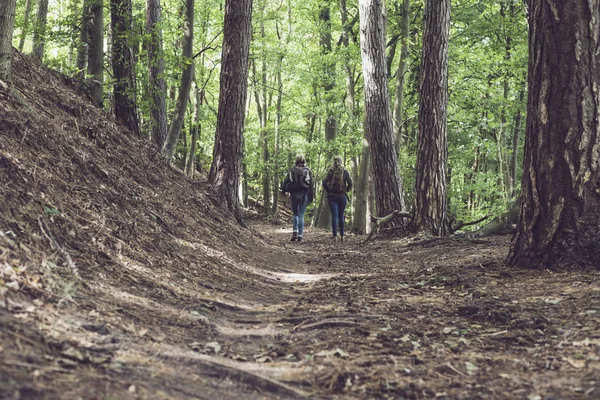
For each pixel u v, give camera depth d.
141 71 10.76
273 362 3.50
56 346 2.78
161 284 4.96
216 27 22.77
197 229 8.37
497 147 20.83
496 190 22.42
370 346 3.81
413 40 22.09
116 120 10.49
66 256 4.27
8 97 6.11
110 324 3.45
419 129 13.17
